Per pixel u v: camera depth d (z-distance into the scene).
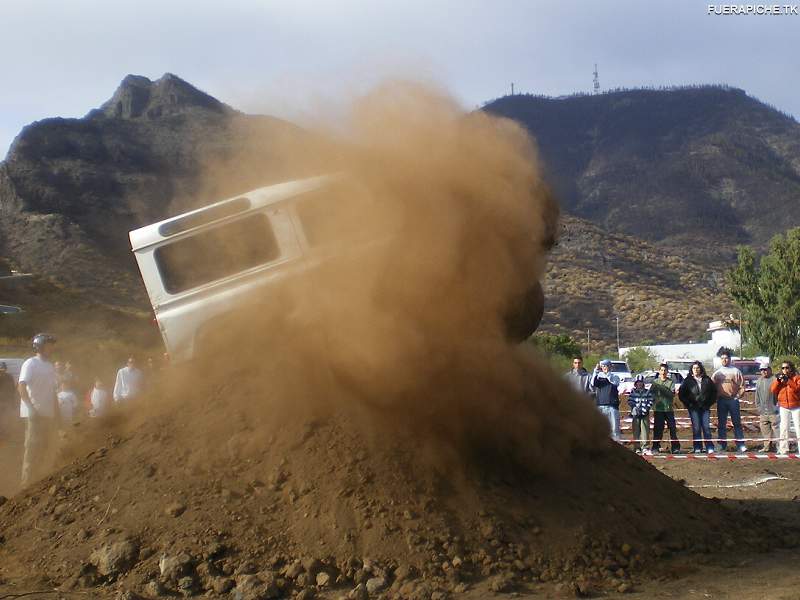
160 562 5.43
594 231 128.38
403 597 5.08
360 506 5.77
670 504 6.98
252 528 5.69
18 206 87.56
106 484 6.22
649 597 5.13
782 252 54.12
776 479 11.65
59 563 5.63
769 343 52.97
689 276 115.44
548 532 5.94
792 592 5.03
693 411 15.77
